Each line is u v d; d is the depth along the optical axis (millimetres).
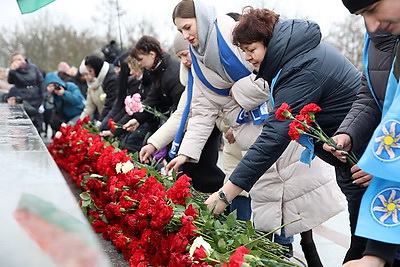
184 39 3547
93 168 3783
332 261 4113
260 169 2496
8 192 1396
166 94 4422
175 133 3957
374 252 1642
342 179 2635
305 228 3195
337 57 2625
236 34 2641
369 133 2309
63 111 9359
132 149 5059
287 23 2586
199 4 3240
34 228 1188
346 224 5184
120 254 2627
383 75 2150
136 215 2426
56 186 1462
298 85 2531
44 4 4488
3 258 1062
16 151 2047
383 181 1655
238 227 2402
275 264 2002
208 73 3363
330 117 2627
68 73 11938
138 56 4309
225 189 2506
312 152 2482
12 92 11242
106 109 6562
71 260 1104
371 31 1673
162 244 2227
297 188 3152
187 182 2455
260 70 2682
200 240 2008
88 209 3217
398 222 1604
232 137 3613
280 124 2486
